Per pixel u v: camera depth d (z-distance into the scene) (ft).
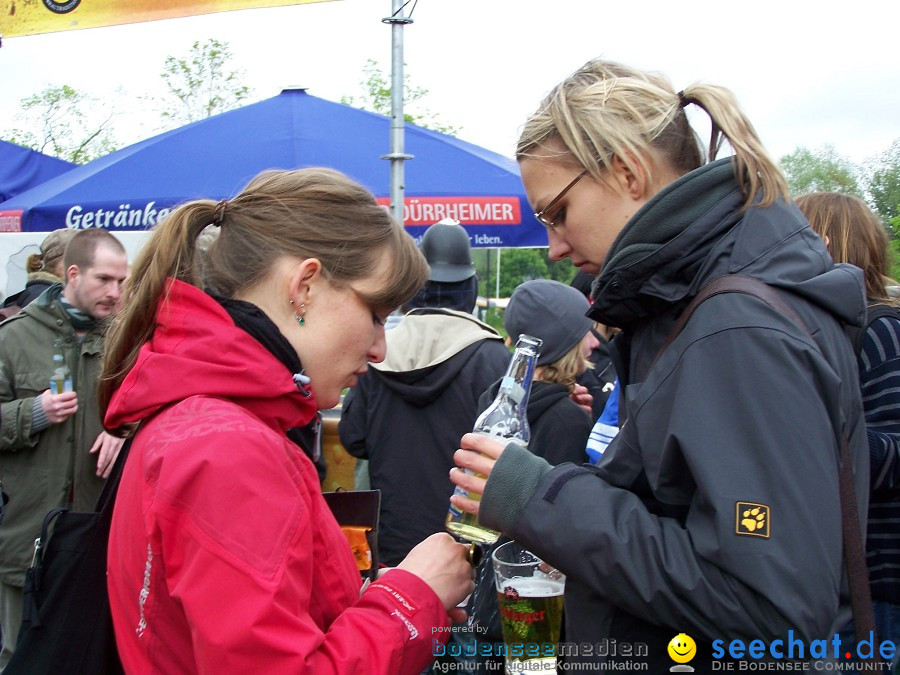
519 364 4.46
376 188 16.15
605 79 4.05
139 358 3.53
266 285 3.67
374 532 5.19
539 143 4.09
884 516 6.21
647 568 3.25
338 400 3.90
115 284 9.61
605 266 3.81
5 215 17.47
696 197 3.65
